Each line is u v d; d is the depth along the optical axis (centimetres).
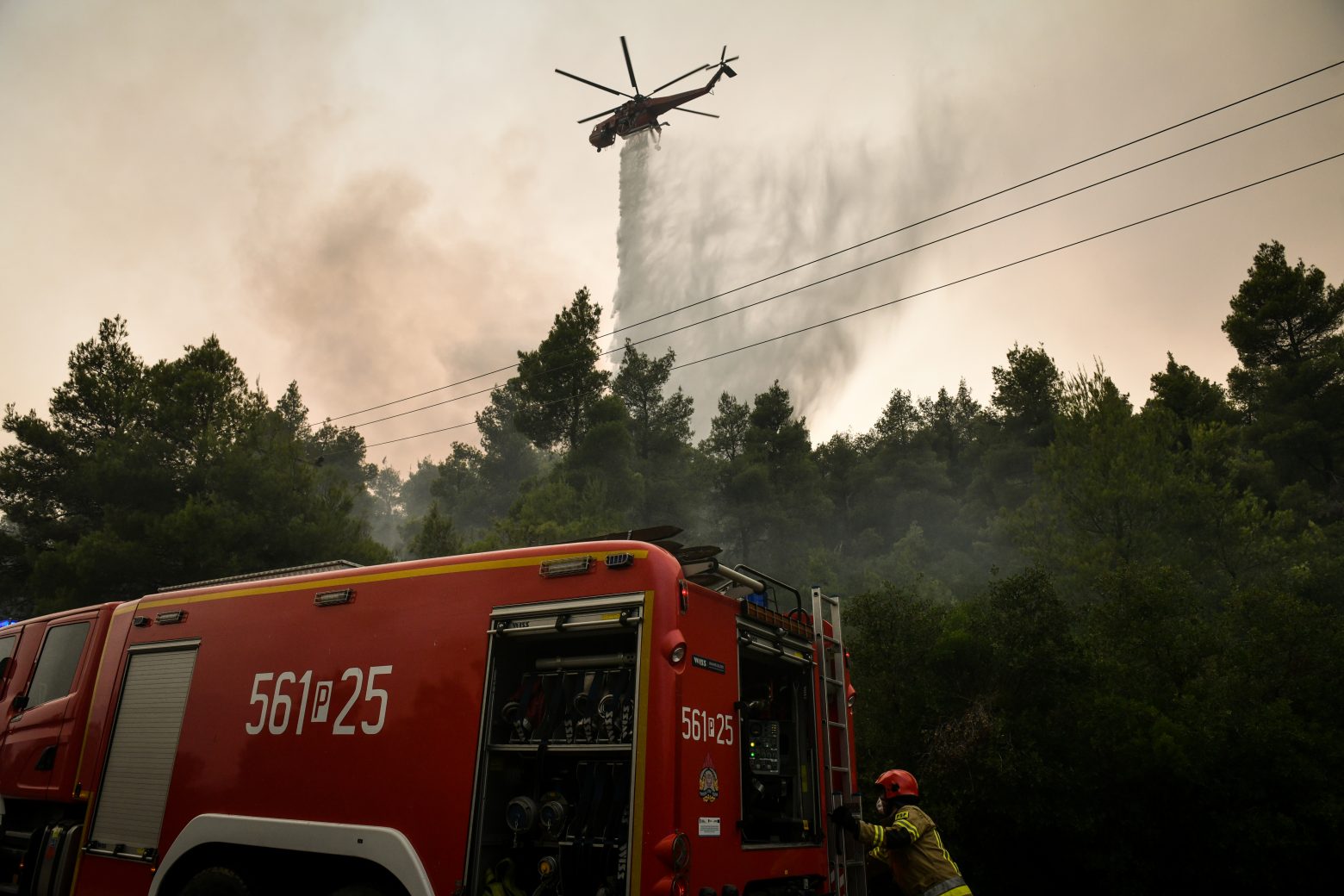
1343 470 3200
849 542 4766
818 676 591
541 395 4466
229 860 562
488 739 468
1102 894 902
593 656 466
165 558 2227
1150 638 1005
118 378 2847
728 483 4741
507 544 2770
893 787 556
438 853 457
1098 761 899
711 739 456
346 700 530
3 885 708
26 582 2491
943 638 998
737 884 452
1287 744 853
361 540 2520
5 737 761
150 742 630
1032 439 4031
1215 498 1728
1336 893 828
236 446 2464
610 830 422
